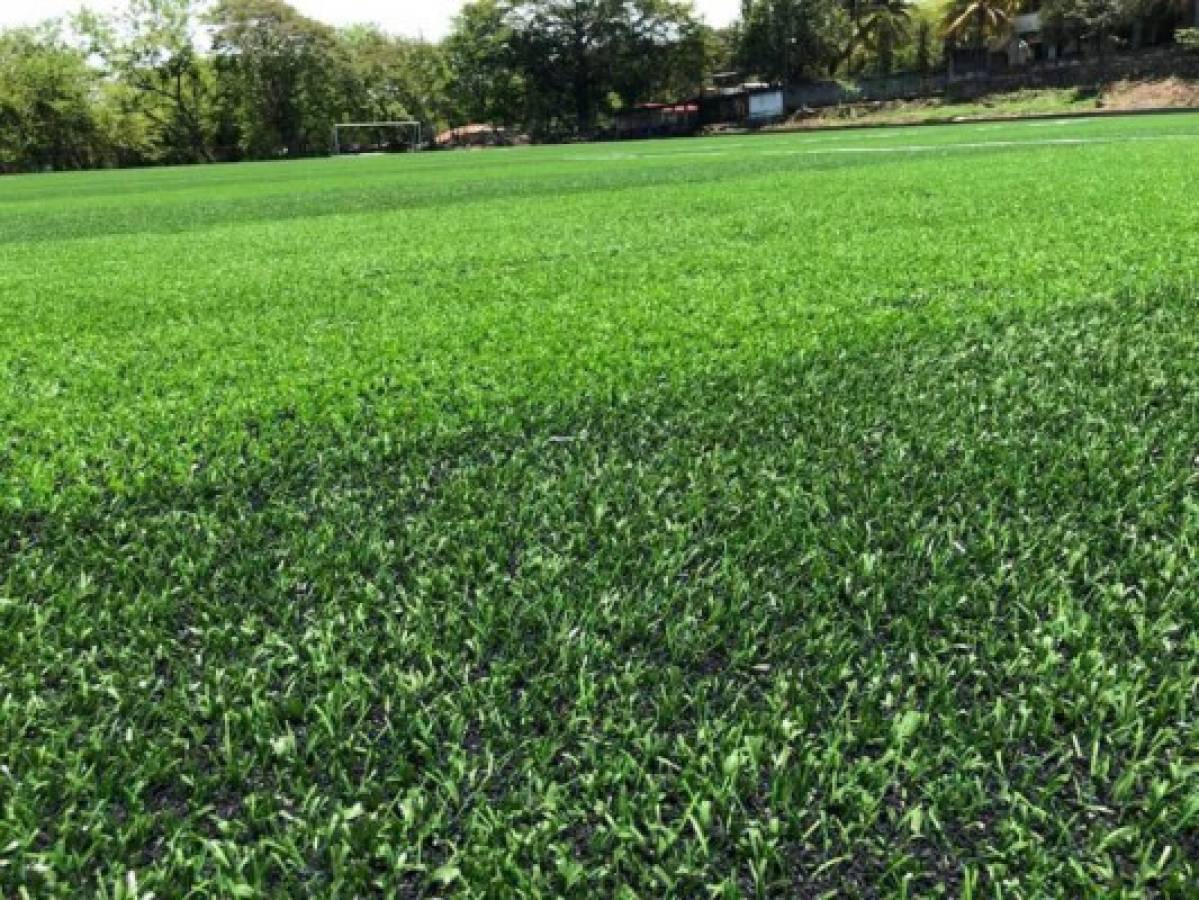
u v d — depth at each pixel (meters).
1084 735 1.49
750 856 1.26
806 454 2.71
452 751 1.47
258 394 3.51
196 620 1.92
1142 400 3.00
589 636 1.79
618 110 77.88
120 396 3.58
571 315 4.72
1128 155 13.56
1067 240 6.13
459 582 2.05
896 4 68.62
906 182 11.69
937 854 1.27
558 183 17.86
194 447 2.99
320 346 4.30
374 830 1.31
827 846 1.27
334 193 18.83
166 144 70.50
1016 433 2.79
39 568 2.18
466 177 22.48
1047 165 12.67
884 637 1.79
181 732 1.56
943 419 2.95
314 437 3.03
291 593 2.03
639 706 1.60
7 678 1.71
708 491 2.49
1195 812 1.31
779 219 8.62
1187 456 2.56
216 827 1.35
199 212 15.37
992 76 56.84
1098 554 2.06
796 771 1.40
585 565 2.09
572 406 3.24
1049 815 1.32
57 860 1.27
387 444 2.91
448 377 3.64
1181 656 1.68
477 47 74.38
